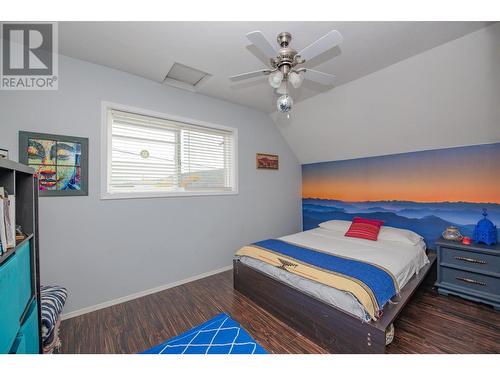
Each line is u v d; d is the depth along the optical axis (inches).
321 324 66.4
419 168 121.0
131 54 82.4
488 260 86.0
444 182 112.9
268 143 153.3
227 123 129.5
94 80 88.0
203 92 116.6
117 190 95.5
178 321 80.2
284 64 61.1
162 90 105.3
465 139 104.0
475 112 92.1
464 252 91.7
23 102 75.3
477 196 103.6
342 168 154.5
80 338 71.2
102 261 89.4
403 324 75.6
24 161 74.4
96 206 88.0
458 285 93.2
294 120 146.3
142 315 83.9
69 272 82.4
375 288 63.4
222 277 119.3
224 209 129.0
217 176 128.0
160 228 104.7
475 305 87.2
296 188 174.4
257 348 49.4
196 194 116.6
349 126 128.6
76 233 83.9
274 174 157.9
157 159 106.2
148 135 104.0
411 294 74.2
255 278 91.5
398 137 119.6
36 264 51.0
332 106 123.0
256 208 145.9
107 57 84.3
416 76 91.0
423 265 98.8
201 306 90.0
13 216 39.3
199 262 118.1
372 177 139.6
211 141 125.3
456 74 84.3
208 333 55.1
